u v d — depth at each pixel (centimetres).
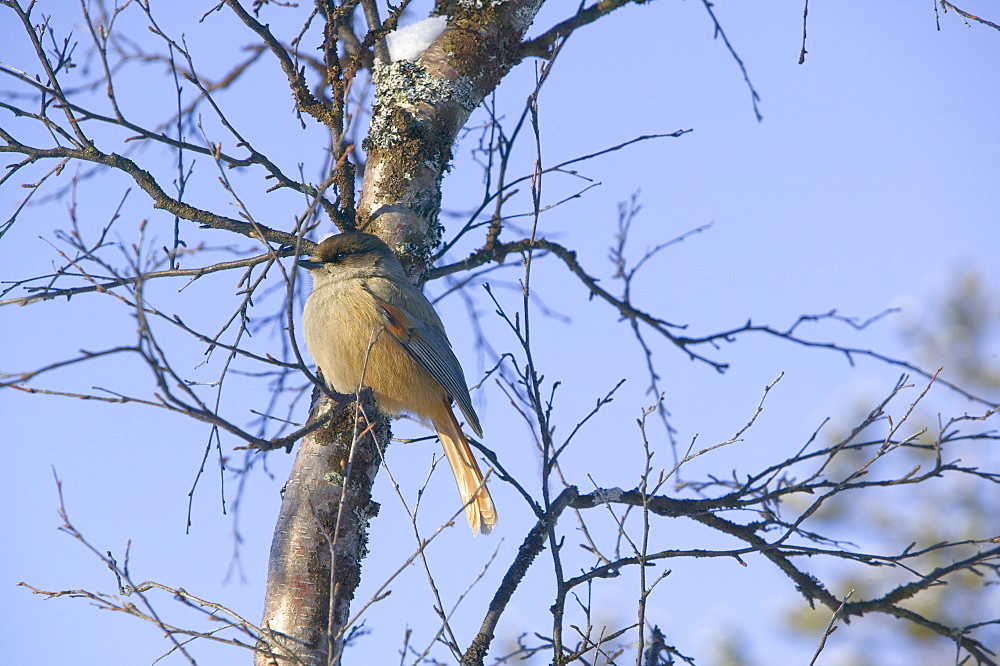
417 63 1086
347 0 1082
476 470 1081
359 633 902
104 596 732
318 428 895
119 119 927
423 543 726
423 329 1064
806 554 854
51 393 672
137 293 643
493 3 1095
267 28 1010
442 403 1089
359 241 1050
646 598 744
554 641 780
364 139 1095
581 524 804
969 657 940
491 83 1098
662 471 788
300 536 912
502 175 1062
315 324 1058
